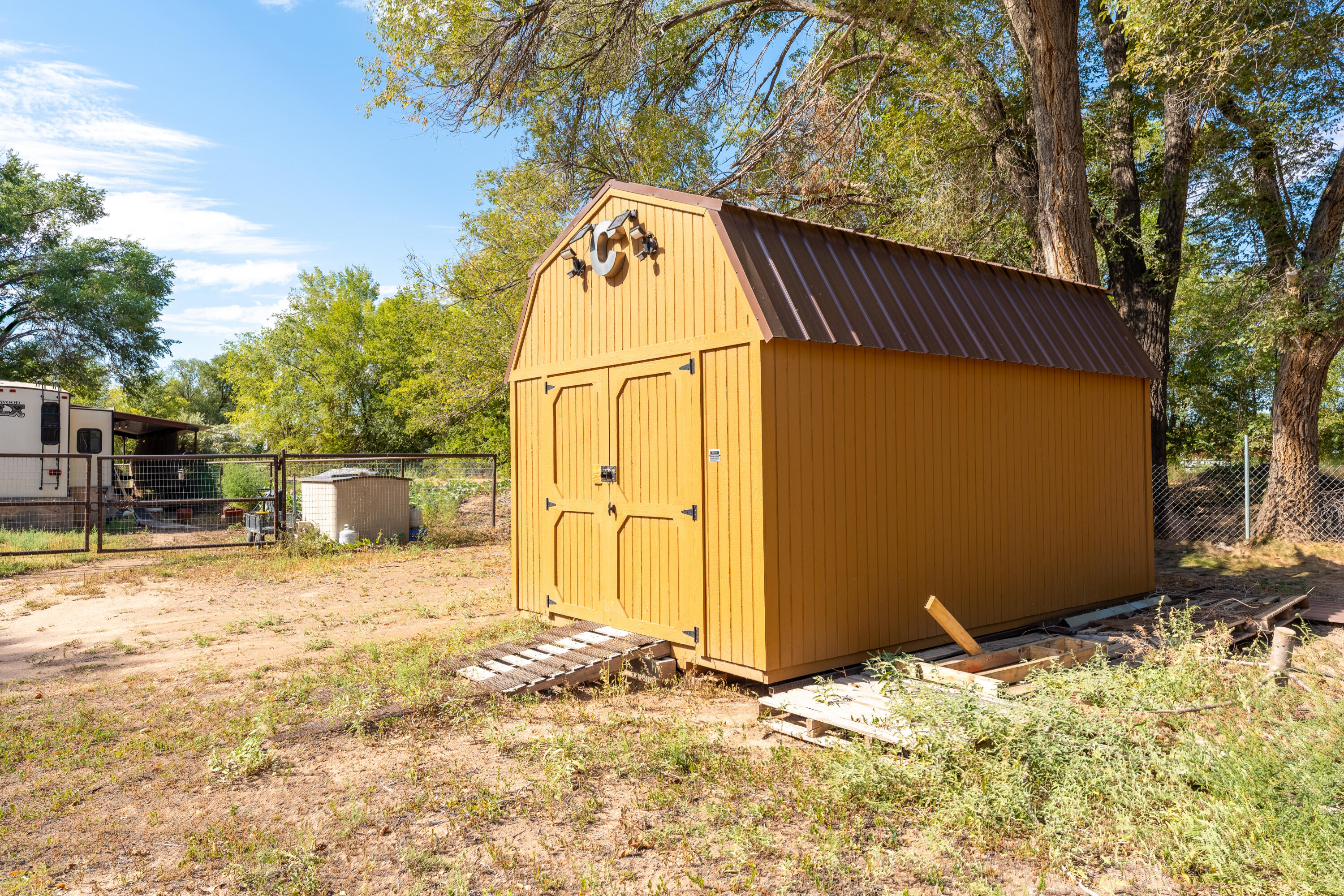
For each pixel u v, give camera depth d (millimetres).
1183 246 17781
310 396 44406
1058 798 3809
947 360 7223
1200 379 21484
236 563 13016
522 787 4375
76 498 18516
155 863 3615
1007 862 3500
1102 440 9023
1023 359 7684
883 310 6641
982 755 4184
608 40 14727
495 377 20875
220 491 21891
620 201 7172
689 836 3787
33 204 33844
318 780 4523
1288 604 8328
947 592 7160
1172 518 14586
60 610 9469
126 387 36969
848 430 6355
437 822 3979
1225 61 11242
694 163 18641
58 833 3912
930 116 14539
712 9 16156
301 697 5969
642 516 6875
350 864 3578
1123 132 14984
